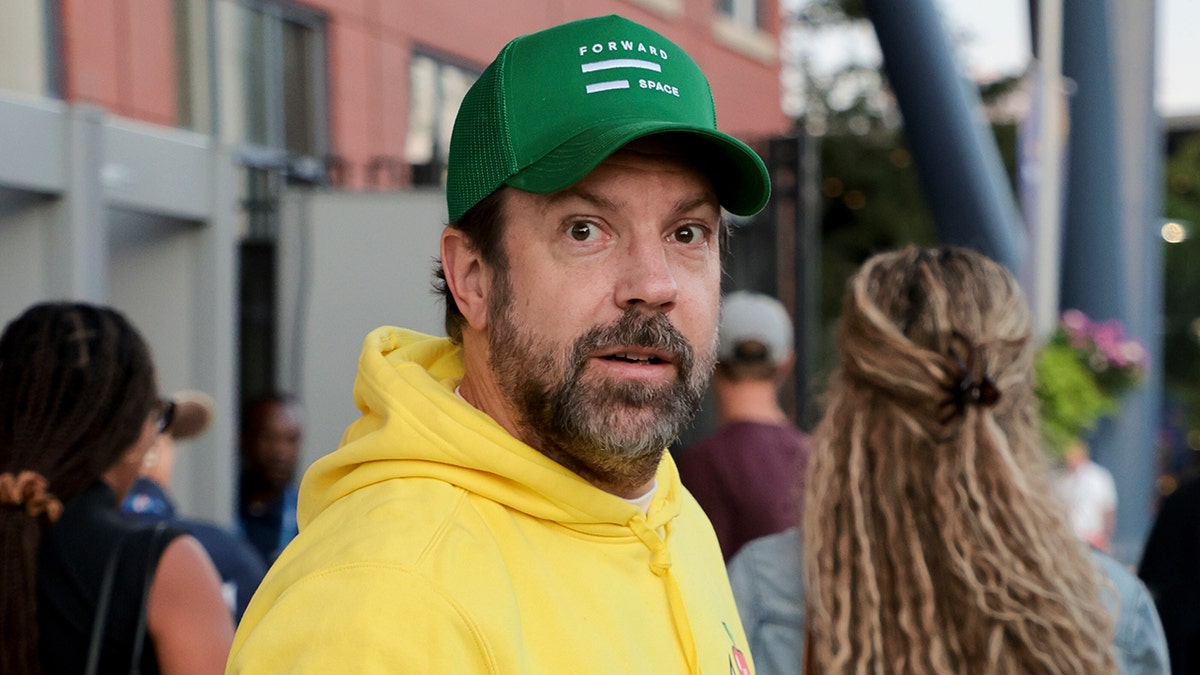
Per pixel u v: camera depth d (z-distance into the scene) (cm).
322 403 424
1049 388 529
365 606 97
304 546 109
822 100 1906
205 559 173
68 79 459
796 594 168
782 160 585
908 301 168
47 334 177
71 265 280
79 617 163
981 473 160
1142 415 607
